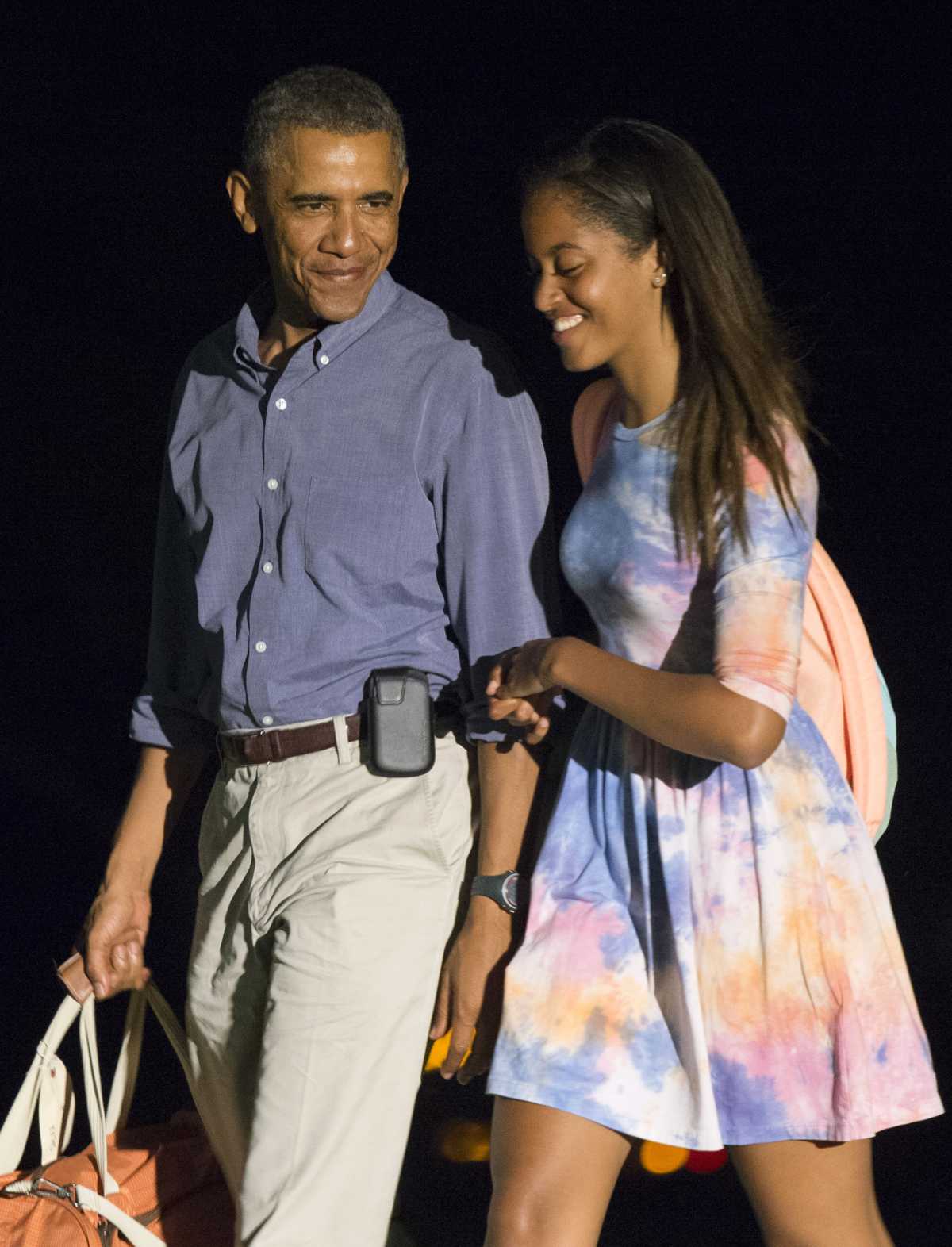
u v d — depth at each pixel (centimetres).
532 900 1093
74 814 2478
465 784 1180
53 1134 1203
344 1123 1109
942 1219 1562
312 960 1117
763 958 1035
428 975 1145
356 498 1152
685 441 1027
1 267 3644
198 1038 1214
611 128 1055
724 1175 1638
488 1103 1786
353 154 1131
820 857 1047
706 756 1002
